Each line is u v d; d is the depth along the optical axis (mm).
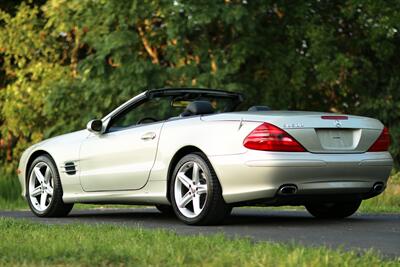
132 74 42000
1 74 54938
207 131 17250
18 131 50219
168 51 43188
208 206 17016
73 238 12914
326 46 44406
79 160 20453
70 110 44781
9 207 29828
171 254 10852
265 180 16312
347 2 44312
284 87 45906
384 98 46531
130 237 13133
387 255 12359
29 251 11055
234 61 42781
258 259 10359
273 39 46500
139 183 18828
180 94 19312
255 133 16484
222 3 41562
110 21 42469
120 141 19422
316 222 18484
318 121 16844
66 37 49625
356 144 17297
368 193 17594
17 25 48469
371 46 45094
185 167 17609
